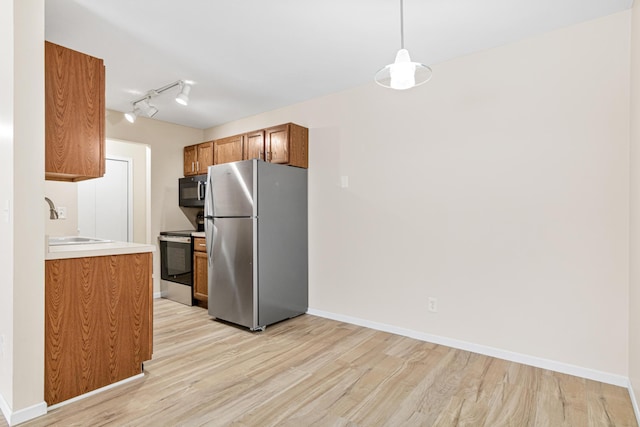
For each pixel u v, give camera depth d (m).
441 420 1.82
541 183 2.42
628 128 2.13
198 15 2.19
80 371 2.00
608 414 1.86
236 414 1.87
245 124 4.43
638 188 1.85
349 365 2.47
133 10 2.12
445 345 2.83
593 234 2.24
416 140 3.00
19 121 1.78
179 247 4.28
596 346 2.23
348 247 3.45
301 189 3.71
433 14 2.18
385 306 3.19
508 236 2.55
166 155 4.62
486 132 2.64
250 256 3.21
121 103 3.85
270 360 2.56
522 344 2.49
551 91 2.38
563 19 2.24
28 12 1.82
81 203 4.61
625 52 2.14
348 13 2.17
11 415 1.74
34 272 1.82
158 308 4.04
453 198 2.80
